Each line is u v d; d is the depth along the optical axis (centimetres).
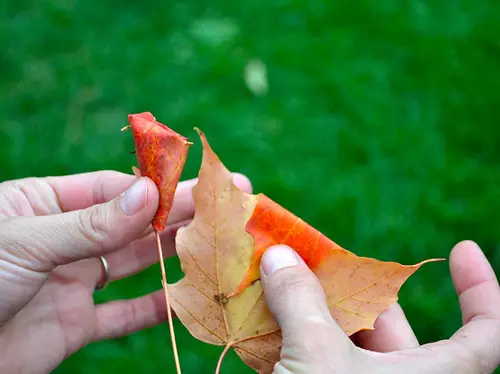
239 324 34
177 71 69
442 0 76
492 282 36
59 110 66
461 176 60
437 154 62
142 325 43
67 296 40
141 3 76
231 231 34
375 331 37
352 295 34
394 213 58
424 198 59
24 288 36
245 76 68
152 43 72
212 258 34
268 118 65
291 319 32
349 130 64
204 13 76
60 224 34
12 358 39
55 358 40
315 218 57
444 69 69
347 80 67
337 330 32
